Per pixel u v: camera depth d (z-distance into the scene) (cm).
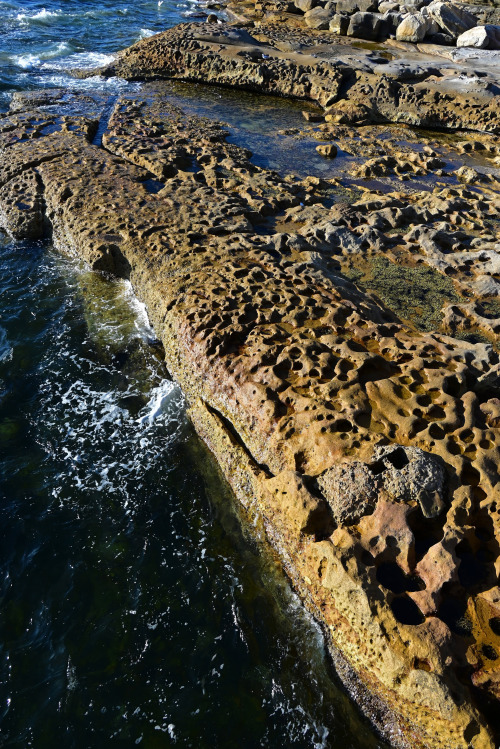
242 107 2072
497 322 903
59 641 623
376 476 623
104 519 746
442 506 603
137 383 941
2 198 1341
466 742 477
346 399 710
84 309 1089
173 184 1334
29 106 1908
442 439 661
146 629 637
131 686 590
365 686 555
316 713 573
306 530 620
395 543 579
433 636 511
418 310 955
